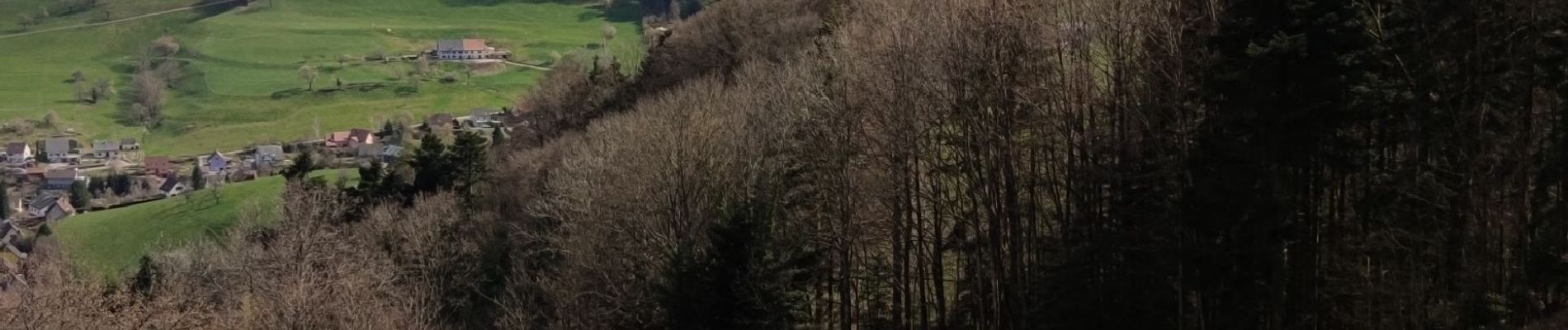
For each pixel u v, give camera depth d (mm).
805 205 45938
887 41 44312
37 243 104688
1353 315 34531
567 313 51031
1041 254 41375
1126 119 38938
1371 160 34438
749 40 80562
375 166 87188
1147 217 37094
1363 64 31266
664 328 42000
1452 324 31812
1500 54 32125
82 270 76750
